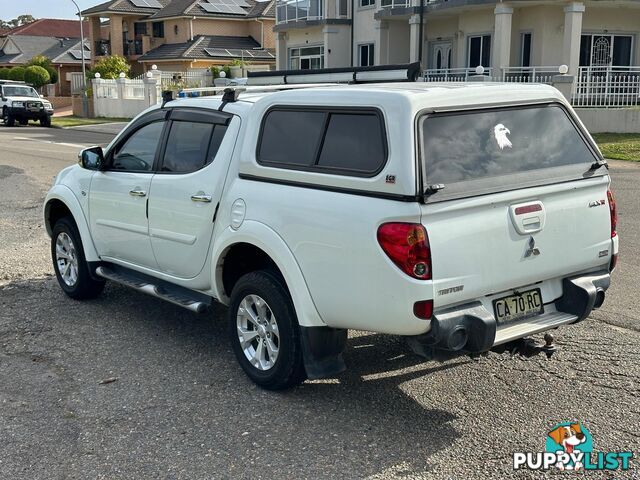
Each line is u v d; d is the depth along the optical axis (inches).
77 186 256.1
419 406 180.9
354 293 163.2
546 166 176.7
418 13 1144.2
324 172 170.2
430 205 154.3
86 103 1651.1
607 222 188.7
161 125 226.4
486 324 160.1
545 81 992.2
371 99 163.2
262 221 182.2
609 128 924.6
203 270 207.2
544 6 1023.6
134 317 248.8
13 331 235.1
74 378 198.5
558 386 191.5
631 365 203.9
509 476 149.0
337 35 1360.7
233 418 174.9
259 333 189.8
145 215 223.8
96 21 2335.1
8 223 413.7
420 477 148.6
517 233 167.9
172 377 199.0
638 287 278.8
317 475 149.6
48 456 158.4
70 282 267.7
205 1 2188.7
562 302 184.2
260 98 193.5
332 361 179.6
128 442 163.9
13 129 1325.0
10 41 2797.7
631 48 1087.6
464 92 167.0
